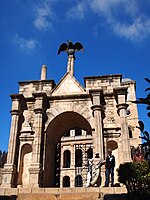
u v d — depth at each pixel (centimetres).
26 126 2111
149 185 997
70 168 4981
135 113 4247
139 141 3828
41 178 1872
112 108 2089
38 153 1934
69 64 2391
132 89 4528
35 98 2155
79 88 2222
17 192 1439
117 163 1927
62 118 2197
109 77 2234
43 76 3020
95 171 1667
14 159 1945
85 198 1270
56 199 1291
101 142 1902
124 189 1373
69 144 5194
